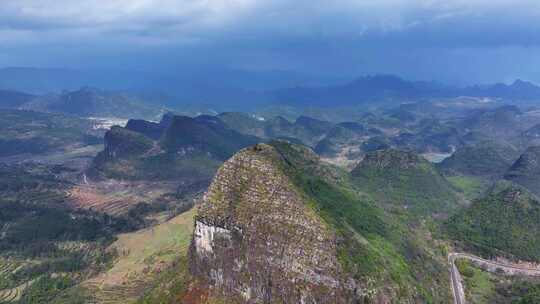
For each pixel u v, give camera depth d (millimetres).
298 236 161375
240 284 168750
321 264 155375
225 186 181750
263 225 167750
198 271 181625
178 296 180375
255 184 176500
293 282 158125
